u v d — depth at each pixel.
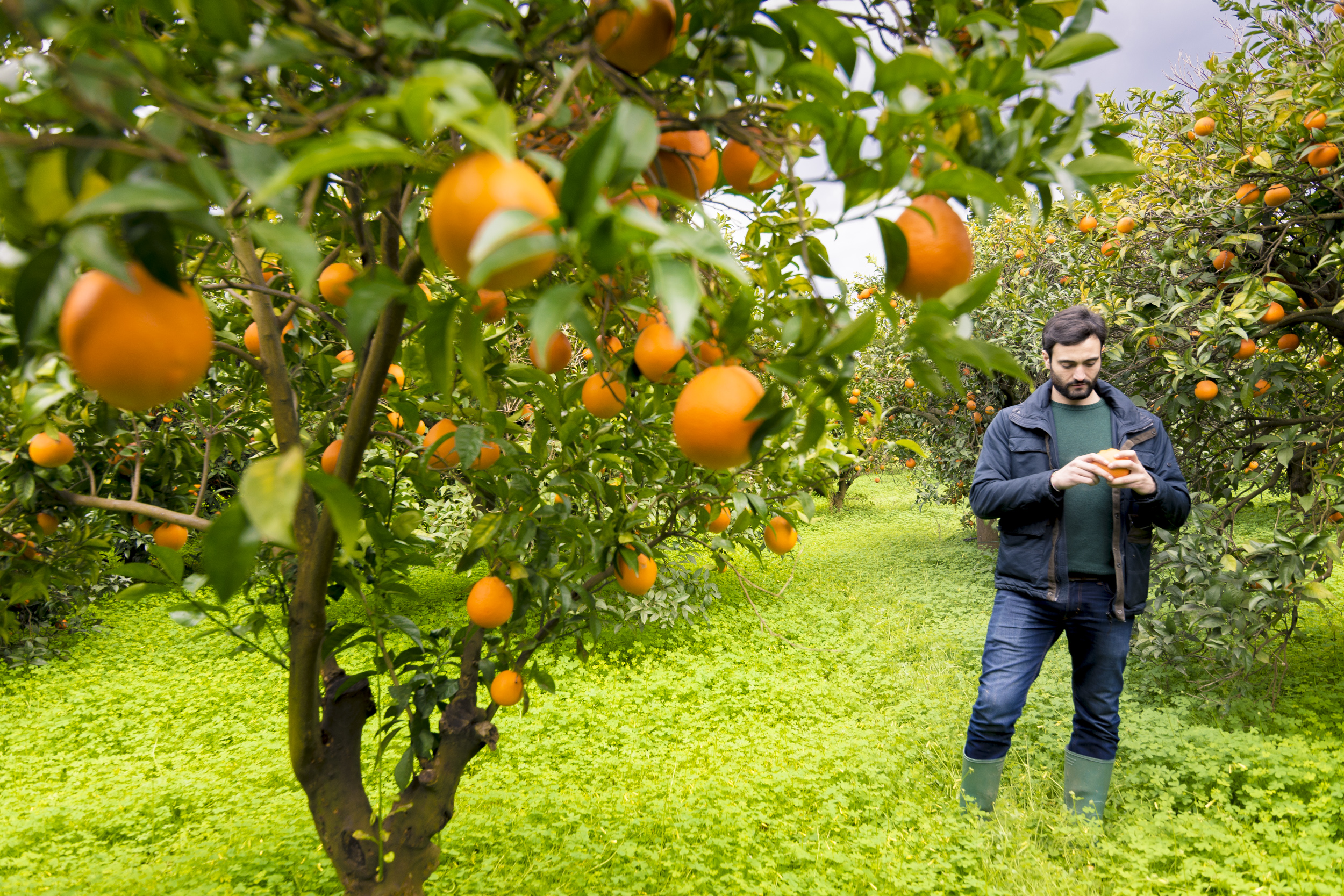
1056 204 5.01
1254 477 5.07
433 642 2.66
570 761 4.66
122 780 4.74
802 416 2.11
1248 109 4.11
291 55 0.68
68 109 0.70
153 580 1.83
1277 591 4.12
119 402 0.76
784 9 0.84
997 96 0.88
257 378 2.82
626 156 0.68
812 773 4.27
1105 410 3.52
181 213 0.67
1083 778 3.49
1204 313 4.04
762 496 2.52
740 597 8.74
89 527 2.72
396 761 4.46
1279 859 3.08
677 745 4.93
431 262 1.21
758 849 3.51
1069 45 0.92
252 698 6.10
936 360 0.91
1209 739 4.14
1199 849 3.24
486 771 4.54
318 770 2.25
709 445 0.90
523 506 2.20
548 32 0.81
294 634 1.86
